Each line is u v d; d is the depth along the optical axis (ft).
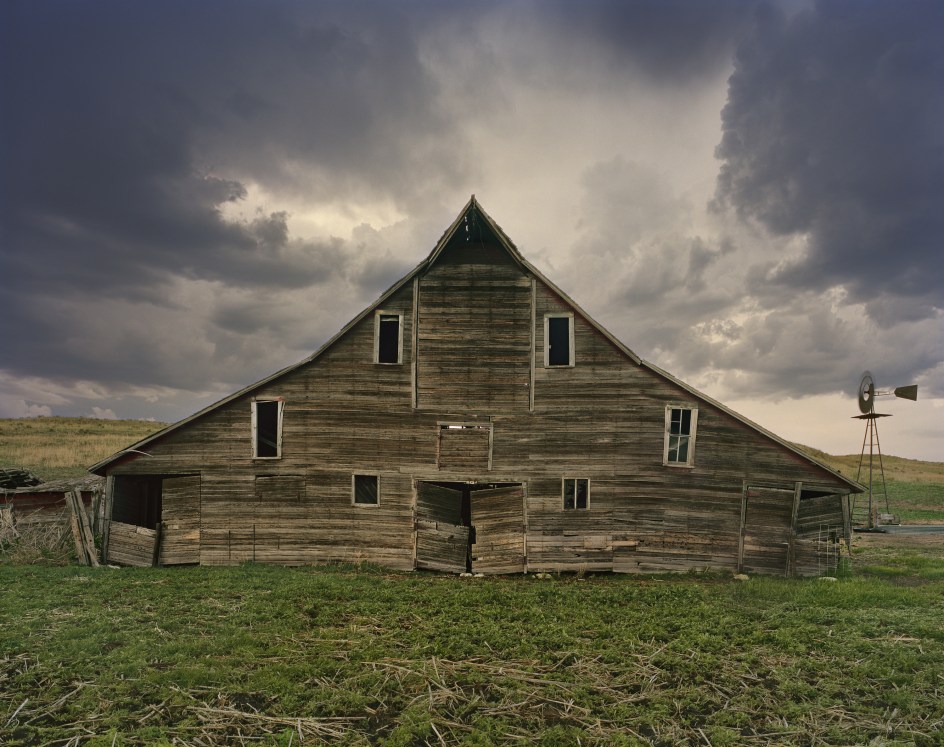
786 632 49.52
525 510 78.95
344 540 79.10
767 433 79.05
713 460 79.46
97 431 262.88
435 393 80.59
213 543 79.46
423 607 56.70
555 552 78.28
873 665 42.78
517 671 41.55
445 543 79.71
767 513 78.64
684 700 37.68
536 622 52.60
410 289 82.02
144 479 88.02
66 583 64.69
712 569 77.92
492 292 81.71
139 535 79.56
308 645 45.65
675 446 79.97
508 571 78.07
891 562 84.17
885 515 125.90
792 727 34.40
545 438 79.92
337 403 80.59
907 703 36.88
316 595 59.93
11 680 38.50
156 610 53.88
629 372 80.43
